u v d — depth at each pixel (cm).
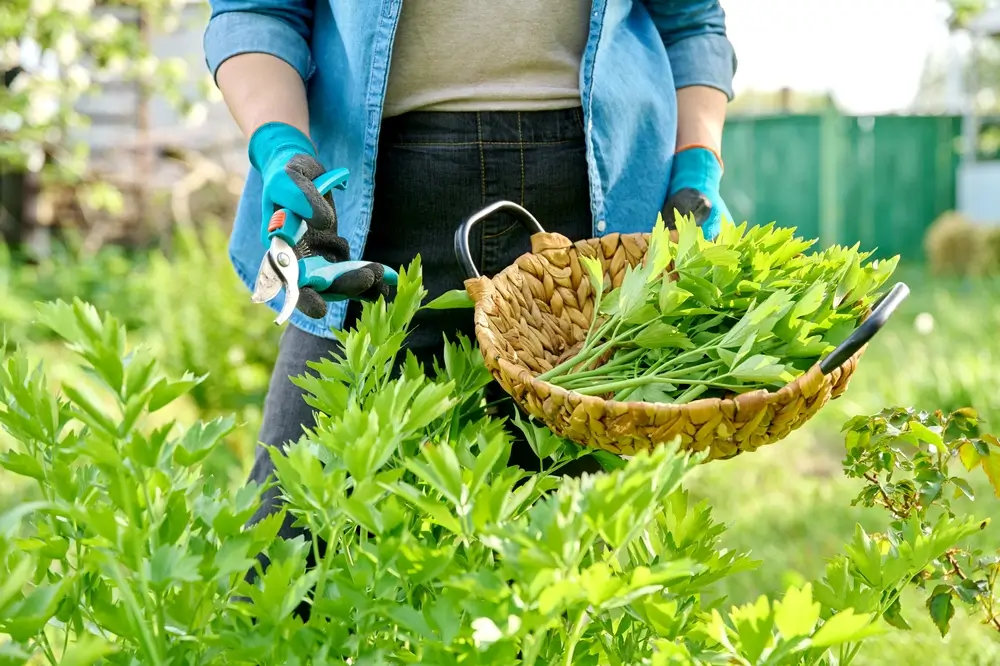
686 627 112
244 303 452
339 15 157
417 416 101
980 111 1506
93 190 920
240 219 167
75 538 106
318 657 96
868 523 325
